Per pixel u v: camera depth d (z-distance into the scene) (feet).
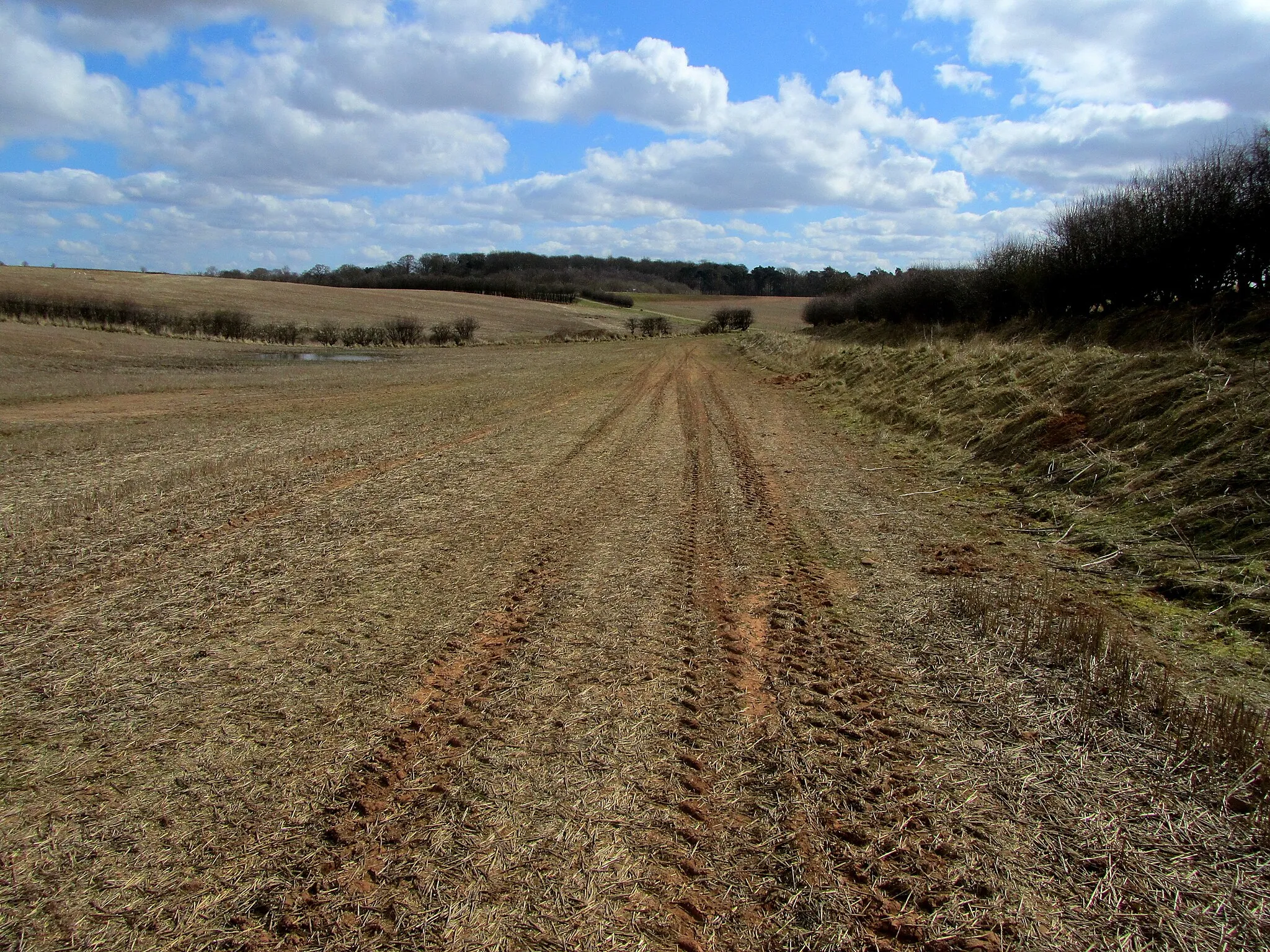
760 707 12.33
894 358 55.62
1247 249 39.83
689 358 114.93
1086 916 7.98
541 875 8.56
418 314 210.59
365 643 14.62
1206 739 10.88
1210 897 8.20
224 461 33.30
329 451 36.45
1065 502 22.91
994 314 77.10
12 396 55.77
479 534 22.41
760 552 20.67
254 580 18.13
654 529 23.02
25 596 16.97
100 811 9.52
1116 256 50.14
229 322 133.39
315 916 7.92
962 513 24.11
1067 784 10.19
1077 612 15.80
